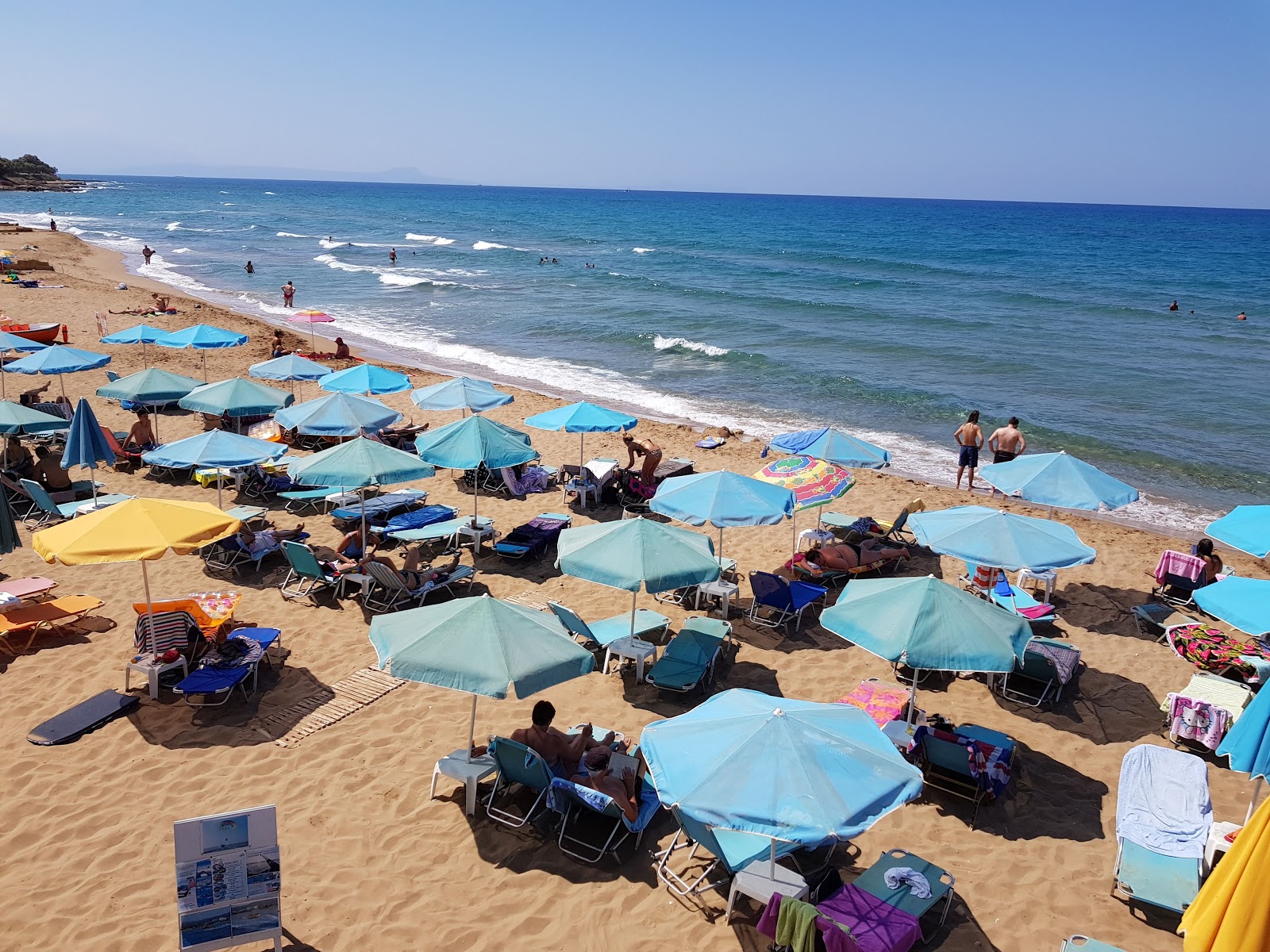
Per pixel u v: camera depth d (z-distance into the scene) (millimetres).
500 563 12508
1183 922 4648
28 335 24547
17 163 182625
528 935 6109
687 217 151375
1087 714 9289
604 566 8469
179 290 43938
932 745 7688
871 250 85750
